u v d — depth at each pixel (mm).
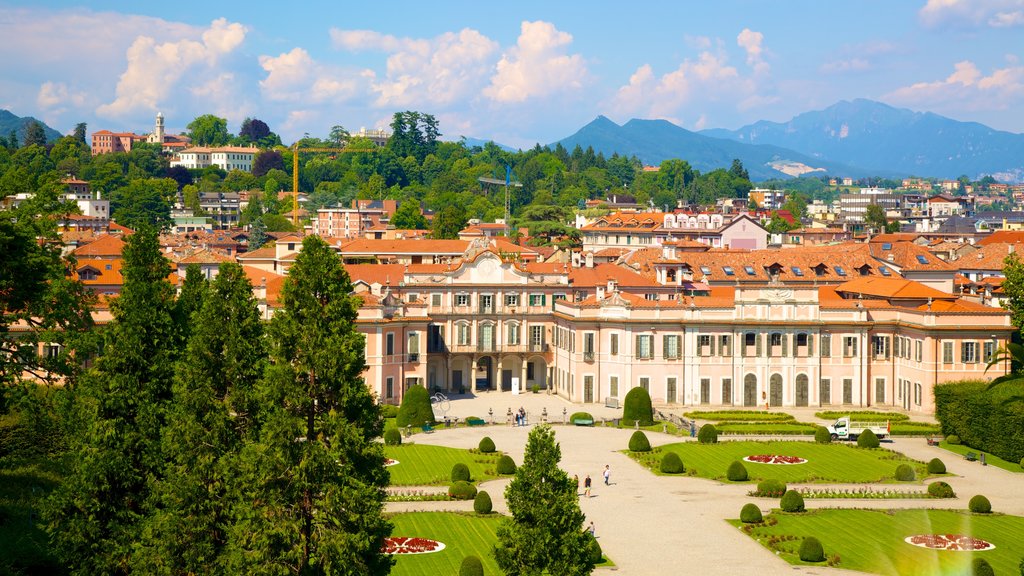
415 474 140500
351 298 86750
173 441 88500
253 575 79875
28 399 106562
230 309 91875
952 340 179875
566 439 164375
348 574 79375
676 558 108688
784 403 189750
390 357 190750
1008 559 107188
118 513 91938
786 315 189375
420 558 108250
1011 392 155000
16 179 130000
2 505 106500
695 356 189500
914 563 103875
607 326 192375
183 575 86188
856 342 190625
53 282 115625
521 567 87625
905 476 139625
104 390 93625
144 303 95625
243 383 91250
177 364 92438
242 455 83125
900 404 189500
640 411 175000
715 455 153125
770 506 128250
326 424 82250
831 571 104312
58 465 116875
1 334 107938
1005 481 140250
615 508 127000
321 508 81125
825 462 149625
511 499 89375
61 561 90938
